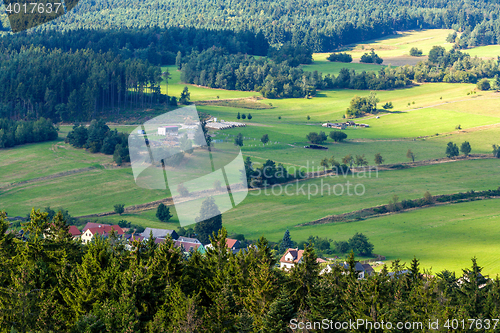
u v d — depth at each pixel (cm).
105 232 9769
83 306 3291
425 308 4122
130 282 3206
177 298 3095
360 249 10006
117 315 3008
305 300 3619
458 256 9731
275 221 12144
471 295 4819
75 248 4247
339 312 3528
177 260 3403
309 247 3766
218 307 3077
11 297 3409
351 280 4081
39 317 3259
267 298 3453
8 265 3997
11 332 2936
